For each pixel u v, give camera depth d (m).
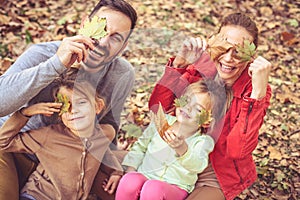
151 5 6.01
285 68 5.32
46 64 2.87
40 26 5.54
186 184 3.12
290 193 3.86
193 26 5.79
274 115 4.64
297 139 4.39
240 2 6.36
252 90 3.06
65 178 3.11
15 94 2.89
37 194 3.07
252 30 3.16
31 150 3.08
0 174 2.98
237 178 3.14
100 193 3.29
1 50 5.09
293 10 6.30
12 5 5.75
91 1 6.04
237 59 3.08
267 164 4.09
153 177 3.17
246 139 3.04
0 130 3.01
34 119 3.15
